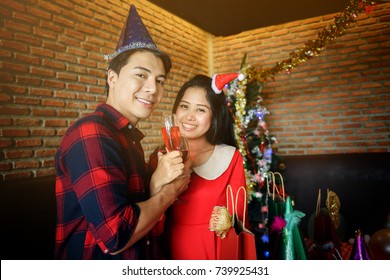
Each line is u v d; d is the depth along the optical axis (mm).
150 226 867
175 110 1578
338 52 3619
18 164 2070
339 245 1687
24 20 2121
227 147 1520
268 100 3984
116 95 1025
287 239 1303
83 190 808
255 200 2895
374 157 3359
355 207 3393
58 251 954
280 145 3934
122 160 889
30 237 1908
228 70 4324
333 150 3668
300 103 3824
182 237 1341
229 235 1146
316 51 2945
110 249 798
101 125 887
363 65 3506
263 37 4051
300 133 3828
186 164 1092
